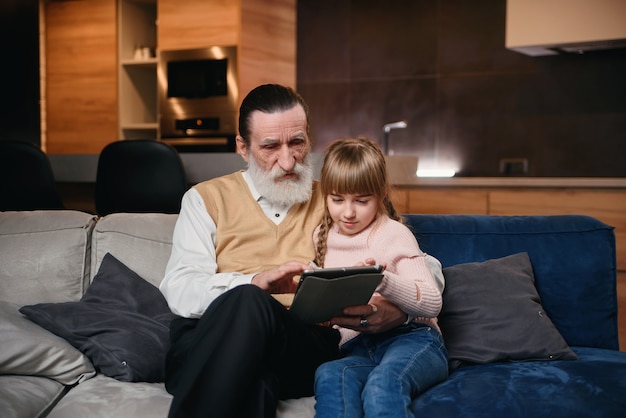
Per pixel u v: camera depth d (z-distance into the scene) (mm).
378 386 1615
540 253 2268
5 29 4566
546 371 1881
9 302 2225
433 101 5551
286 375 1763
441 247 2311
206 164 3662
